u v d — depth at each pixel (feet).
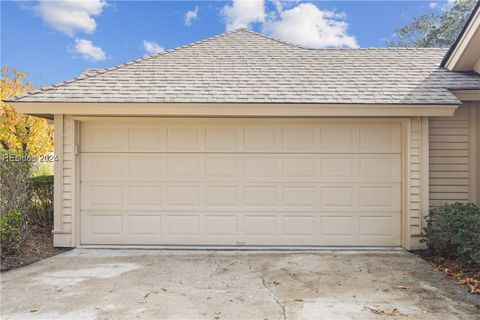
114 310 13.01
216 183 22.58
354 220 22.57
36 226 26.11
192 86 22.58
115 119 22.22
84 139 22.58
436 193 23.44
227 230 22.54
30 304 13.56
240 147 22.59
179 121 22.38
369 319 12.28
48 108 20.95
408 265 18.72
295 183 22.58
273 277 16.83
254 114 21.12
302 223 22.58
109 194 22.59
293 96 21.35
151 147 22.65
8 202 20.80
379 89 22.25
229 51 28.22
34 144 43.86
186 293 14.70
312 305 13.48
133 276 16.92
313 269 18.07
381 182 22.58
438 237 19.80
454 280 16.35
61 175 22.08
